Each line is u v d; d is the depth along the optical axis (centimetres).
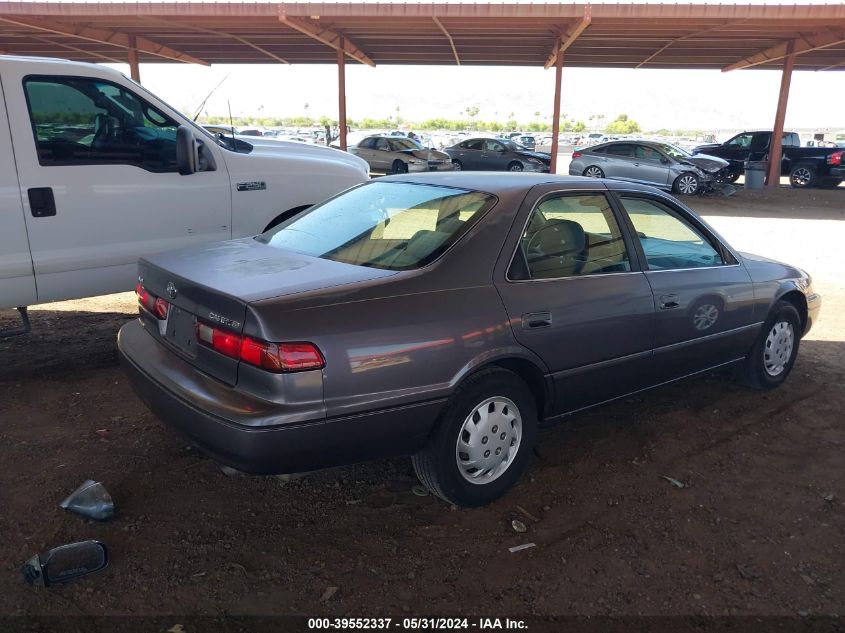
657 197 428
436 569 301
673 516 346
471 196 364
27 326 489
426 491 365
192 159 495
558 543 322
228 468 308
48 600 273
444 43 2242
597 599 285
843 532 337
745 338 474
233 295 290
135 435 415
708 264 453
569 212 378
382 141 2652
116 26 1983
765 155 2550
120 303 713
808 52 2392
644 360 405
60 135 470
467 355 318
